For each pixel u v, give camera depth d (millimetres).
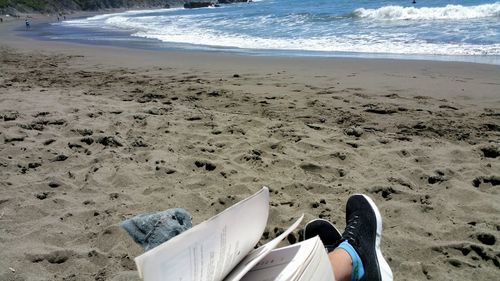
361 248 2035
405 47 11023
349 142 4387
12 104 6012
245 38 15711
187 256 1254
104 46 16328
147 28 25797
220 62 10500
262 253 1579
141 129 4914
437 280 2404
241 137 4602
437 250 2660
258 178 3639
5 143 4457
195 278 1270
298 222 1794
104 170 3816
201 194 3359
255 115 5539
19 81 8336
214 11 39156
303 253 1615
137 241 2631
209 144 4445
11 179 3646
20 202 3248
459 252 2646
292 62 9938
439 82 7164
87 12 79875
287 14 23281
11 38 24219
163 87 7375
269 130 4816
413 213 3064
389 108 5672
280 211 3066
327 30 15523
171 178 3670
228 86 7340
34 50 15602
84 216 3068
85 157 4125
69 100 6230
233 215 1520
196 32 19750
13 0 67938
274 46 13180
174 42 16453
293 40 14086
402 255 2625
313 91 6816
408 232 2852
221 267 1408
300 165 3861
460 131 4754
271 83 7555
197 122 5117
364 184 3486
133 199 3316
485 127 4871
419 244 2713
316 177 3670
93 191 3473
